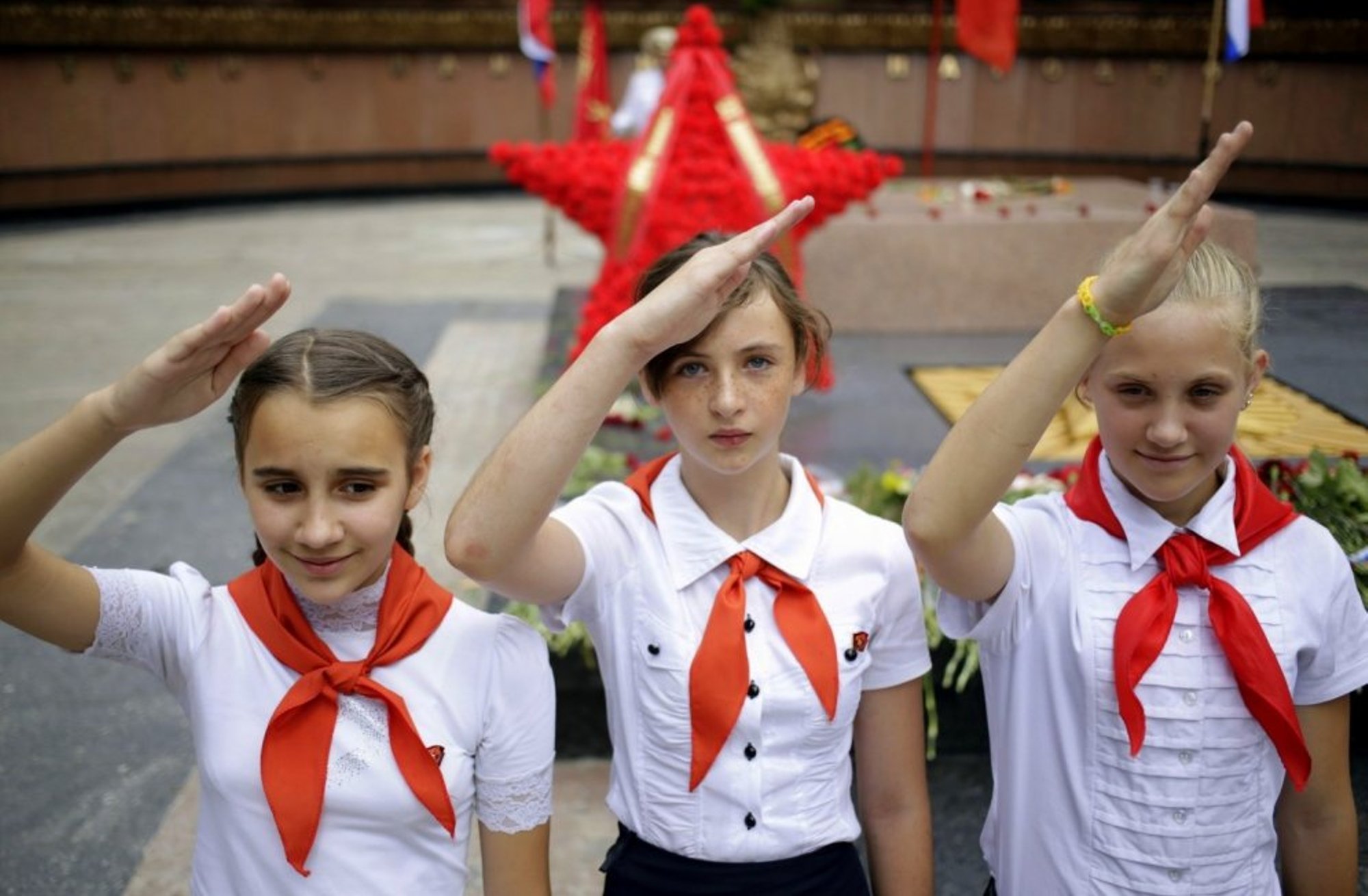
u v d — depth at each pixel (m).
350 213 14.92
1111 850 1.62
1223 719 1.59
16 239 12.40
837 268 6.44
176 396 1.35
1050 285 6.51
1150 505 1.64
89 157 13.90
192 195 14.88
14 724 3.15
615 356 1.39
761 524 1.67
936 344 6.20
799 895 1.62
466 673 1.58
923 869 1.71
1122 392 1.54
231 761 1.52
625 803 1.68
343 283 10.01
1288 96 13.92
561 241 12.59
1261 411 4.70
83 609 1.52
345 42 15.47
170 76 14.42
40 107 13.41
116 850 2.64
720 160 4.52
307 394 1.42
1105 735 1.62
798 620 1.62
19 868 2.57
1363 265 9.88
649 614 1.65
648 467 1.77
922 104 15.38
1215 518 1.61
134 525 4.55
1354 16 13.37
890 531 1.72
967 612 1.68
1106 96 14.77
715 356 1.53
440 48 15.98
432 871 1.55
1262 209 14.01
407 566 1.60
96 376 6.80
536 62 8.99
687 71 4.52
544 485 1.41
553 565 1.57
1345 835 1.66
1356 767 2.80
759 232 1.35
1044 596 1.65
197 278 10.23
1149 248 1.30
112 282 9.98
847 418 4.80
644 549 1.68
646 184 4.45
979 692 2.87
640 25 15.84
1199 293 1.49
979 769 2.83
